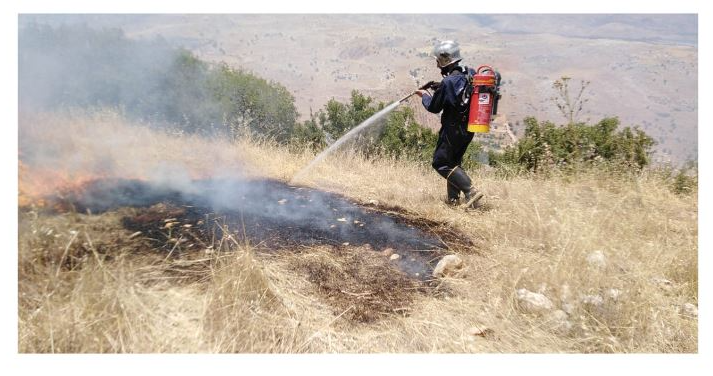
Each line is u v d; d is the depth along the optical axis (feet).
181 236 9.80
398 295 8.66
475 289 9.02
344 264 9.68
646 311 7.94
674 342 7.70
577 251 9.41
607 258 9.70
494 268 9.82
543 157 18.01
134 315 6.90
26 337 6.49
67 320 6.63
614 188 15.81
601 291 8.55
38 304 7.04
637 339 7.59
